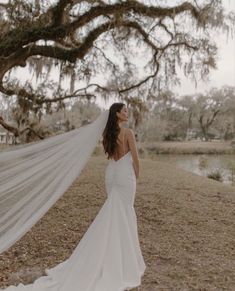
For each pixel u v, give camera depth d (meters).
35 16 8.54
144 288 4.39
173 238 6.66
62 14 8.16
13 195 3.85
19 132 11.85
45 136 13.18
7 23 8.81
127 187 4.24
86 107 14.65
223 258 5.59
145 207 8.88
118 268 4.08
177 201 9.54
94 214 8.08
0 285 4.40
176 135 58.47
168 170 16.36
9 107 12.05
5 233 3.80
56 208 8.47
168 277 4.79
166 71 12.34
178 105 58.81
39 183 3.93
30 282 4.52
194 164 28.98
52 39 8.17
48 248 5.92
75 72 9.87
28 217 3.88
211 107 58.28
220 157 36.09
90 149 4.14
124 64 13.08
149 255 5.71
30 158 3.91
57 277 4.25
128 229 4.22
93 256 4.06
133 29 11.32
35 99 11.53
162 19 10.38
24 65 9.22
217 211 8.69
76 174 4.08
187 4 9.27
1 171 3.81
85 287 3.95
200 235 6.86
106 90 13.14
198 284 4.57
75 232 6.82
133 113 13.25
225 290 4.40
